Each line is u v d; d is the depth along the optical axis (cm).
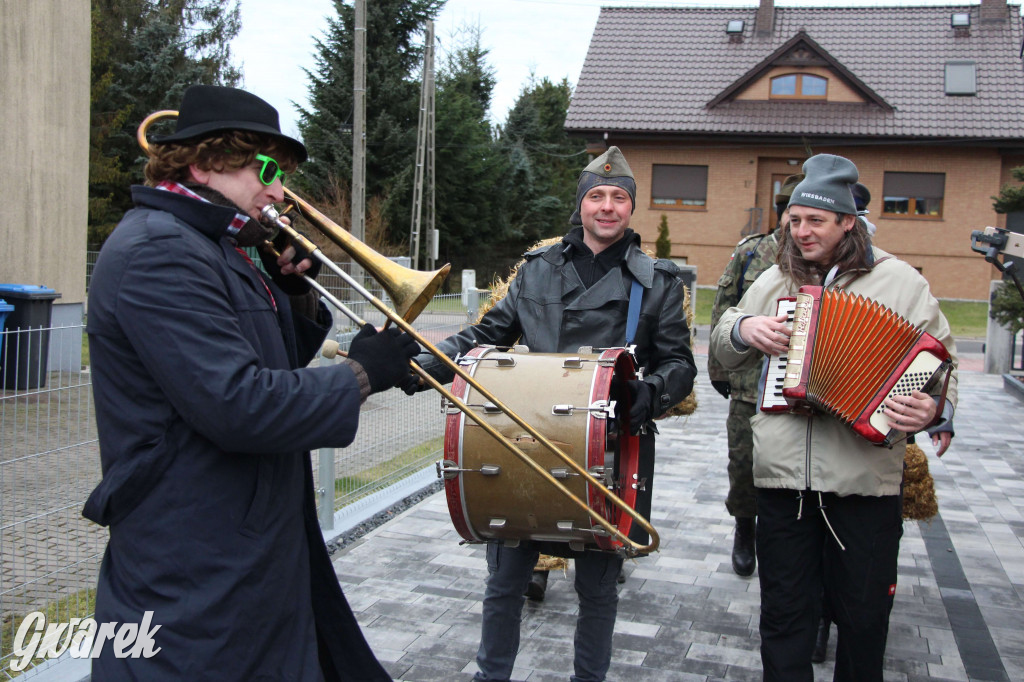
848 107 2577
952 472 676
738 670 347
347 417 182
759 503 290
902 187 2564
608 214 304
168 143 188
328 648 215
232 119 188
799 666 279
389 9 3325
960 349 1734
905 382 258
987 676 344
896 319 261
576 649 295
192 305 174
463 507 257
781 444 277
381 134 3247
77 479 339
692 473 659
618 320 304
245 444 174
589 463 243
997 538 516
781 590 281
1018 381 1072
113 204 2711
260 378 176
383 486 584
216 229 186
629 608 407
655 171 2695
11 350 317
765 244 425
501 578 292
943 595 428
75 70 981
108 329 177
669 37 2816
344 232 206
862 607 272
